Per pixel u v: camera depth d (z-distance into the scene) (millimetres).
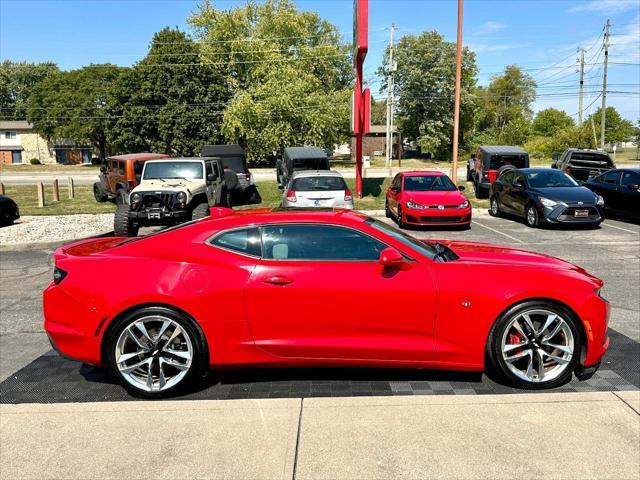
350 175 35219
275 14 49750
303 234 3973
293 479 2775
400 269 3859
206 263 3871
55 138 73438
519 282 3824
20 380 4312
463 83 64062
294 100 43812
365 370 4344
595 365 4078
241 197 22141
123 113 53156
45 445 3137
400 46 63094
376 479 2760
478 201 20375
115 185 18719
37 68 94375
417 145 67438
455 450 3002
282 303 3809
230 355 3863
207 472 2850
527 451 2982
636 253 10055
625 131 71812
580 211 13133
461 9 20797
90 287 3824
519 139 64875
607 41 44875
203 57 50844
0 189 21641
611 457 2920
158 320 3834
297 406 3543
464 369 3922
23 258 10414
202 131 52906
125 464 2936
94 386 4168
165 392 3855
